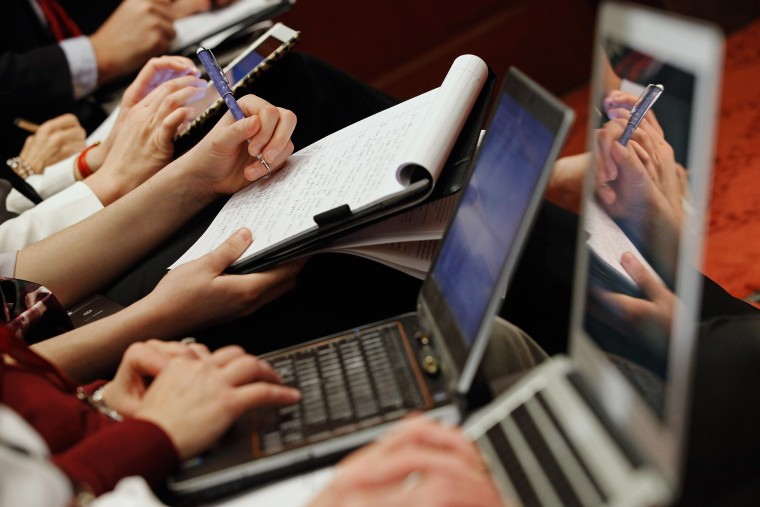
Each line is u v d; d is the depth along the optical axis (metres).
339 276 1.18
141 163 1.49
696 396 0.85
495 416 0.77
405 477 0.65
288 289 1.17
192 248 1.23
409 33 3.03
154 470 0.81
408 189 1.03
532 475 0.69
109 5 2.56
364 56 3.04
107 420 0.92
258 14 1.92
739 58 2.73
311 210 1.12
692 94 0.64
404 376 0.86
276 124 1.27
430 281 0.96
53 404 0.89
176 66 1.69
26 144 1.91
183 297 1.12
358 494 0.65
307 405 0.86
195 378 0.87
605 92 0.81
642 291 0.80
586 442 0.68
